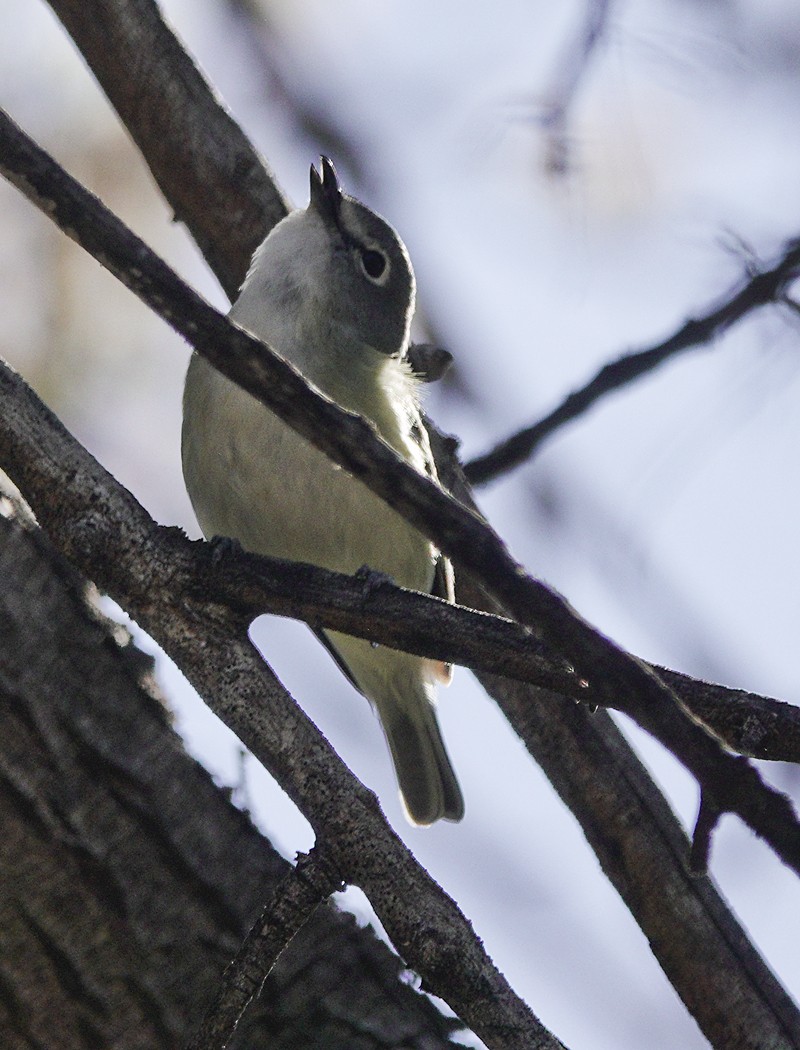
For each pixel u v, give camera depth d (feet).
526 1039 18.45
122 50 29.58
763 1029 24.13
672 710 14.46
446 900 18.81
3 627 20.51
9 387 19.27
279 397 15.47
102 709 20.90
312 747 18.93
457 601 31.71
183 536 19.45
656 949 24.84
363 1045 21.04
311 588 19.20
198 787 21.27
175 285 15.29
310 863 18.62
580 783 25.67
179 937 20.33
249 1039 20.83
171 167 30.81
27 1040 19.76
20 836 19.90
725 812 14.47
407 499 15.39
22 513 21.36
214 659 19.12
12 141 14.97
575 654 14.85
